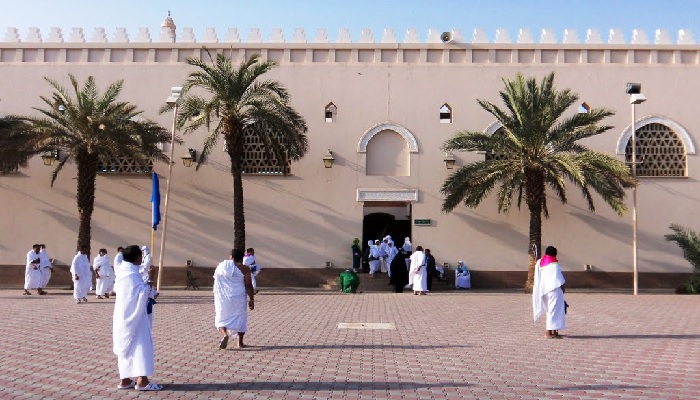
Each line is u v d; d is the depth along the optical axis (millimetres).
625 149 22734
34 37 23812
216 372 7637
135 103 23391
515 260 22531
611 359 8562
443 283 22031
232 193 23016
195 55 23562
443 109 23594
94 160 20734
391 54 23453
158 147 22953
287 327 11625
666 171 22766
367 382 7152
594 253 22531
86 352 8844
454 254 22594
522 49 23266
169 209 22984
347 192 22953
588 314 13758
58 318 12633
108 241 22875
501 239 22594
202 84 19625
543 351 9188
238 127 19688
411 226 22859
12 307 14695
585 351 9180
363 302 16578
